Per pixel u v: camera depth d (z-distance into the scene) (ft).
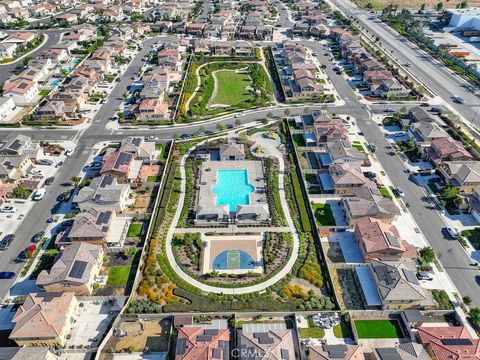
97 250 330.75
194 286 317.01
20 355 248.73
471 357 250.98
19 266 335.06
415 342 274.36
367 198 378.73
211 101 599.16
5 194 406.00
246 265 337.52
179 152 477.77
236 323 289.12
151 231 366.84
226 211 380.37
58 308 279.49
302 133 520.01
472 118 550.77
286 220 383.24
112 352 270.05
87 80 613.93
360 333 282.97
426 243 358.02
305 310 297.74
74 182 428.97
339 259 341.41
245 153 476.54
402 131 520.01
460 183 407.85
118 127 530.68
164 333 283.59
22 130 522.06
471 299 301.02
